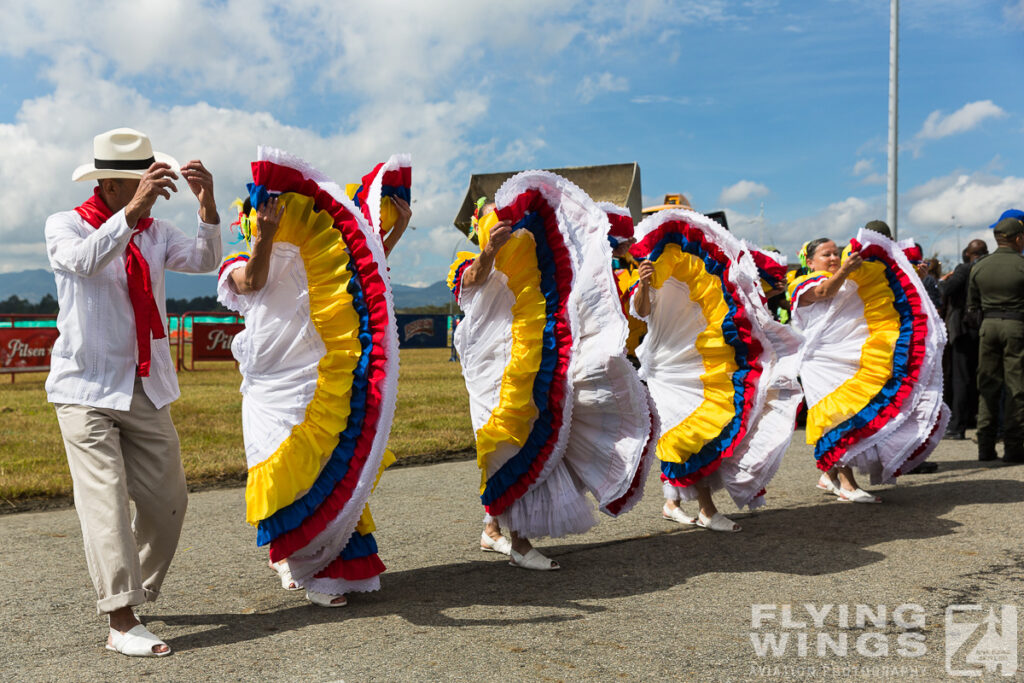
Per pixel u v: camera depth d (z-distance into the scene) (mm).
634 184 9758
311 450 3473
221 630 3322
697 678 2814
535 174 4070
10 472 6320
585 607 3590
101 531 3070
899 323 5680
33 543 4590
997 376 7051
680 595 3750
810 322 5930
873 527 5004
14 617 3463
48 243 3197
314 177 3498
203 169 3410
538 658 2994
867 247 5680
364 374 3520
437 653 3047
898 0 13617
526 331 4164
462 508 5539
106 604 3049
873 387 5652
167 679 2814
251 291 3543
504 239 4039
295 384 3525
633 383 4078
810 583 3912
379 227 3600
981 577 3973
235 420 9352
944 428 5773
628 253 4996
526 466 4141
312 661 2971
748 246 5508
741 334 5039
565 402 4051
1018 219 7055
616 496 4082
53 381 3219
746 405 4965
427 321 30406
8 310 73125
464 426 8945
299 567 3545
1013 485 6113
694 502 5832
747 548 4578
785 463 7270
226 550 4520
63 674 2867
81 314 3191
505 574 4125
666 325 5207
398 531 4977
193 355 17797
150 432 3334
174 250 3500
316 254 3549
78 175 3309
